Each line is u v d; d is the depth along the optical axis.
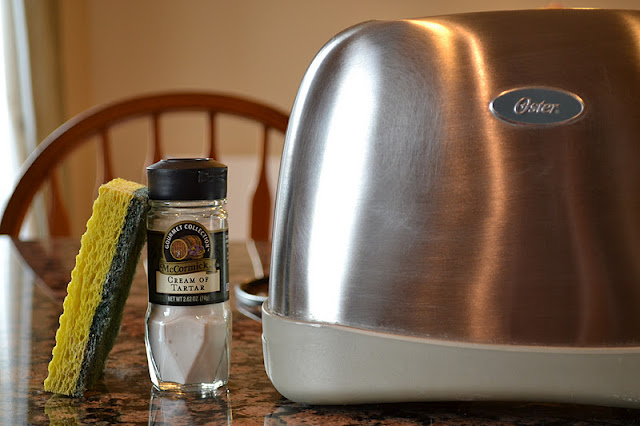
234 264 0.99
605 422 0.40
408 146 0.38
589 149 0.36
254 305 0.72
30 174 1.34
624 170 0.36
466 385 0.37
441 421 0.40
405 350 0.38
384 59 0.39
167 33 3.36
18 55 2.78
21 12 2.80
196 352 0.46
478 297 0.37
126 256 0.45
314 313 0.40
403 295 0.38
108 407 0.44
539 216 0.36
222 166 0.45
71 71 3.24
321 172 0.40
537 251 0.36
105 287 0.45
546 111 0.37
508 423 0.40
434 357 0.37
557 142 0.36
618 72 0.37
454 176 0.37
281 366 0.42
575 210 0.36
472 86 0.38
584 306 0.36
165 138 3.45
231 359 0.54
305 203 0.40
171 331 0.45
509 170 0.36
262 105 1.41
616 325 0.36
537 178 0.36
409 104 0.38
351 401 0.41
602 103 0.37
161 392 0.46
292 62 3.31
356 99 0.39
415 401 0.40
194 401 0.44
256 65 3.33
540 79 0.37
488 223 0.36
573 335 0.36
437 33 0.39
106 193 0.45
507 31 0.38
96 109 1.37
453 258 0.37
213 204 0.46
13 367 0.52
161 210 0.45
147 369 0.52
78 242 1.19
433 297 0.37
